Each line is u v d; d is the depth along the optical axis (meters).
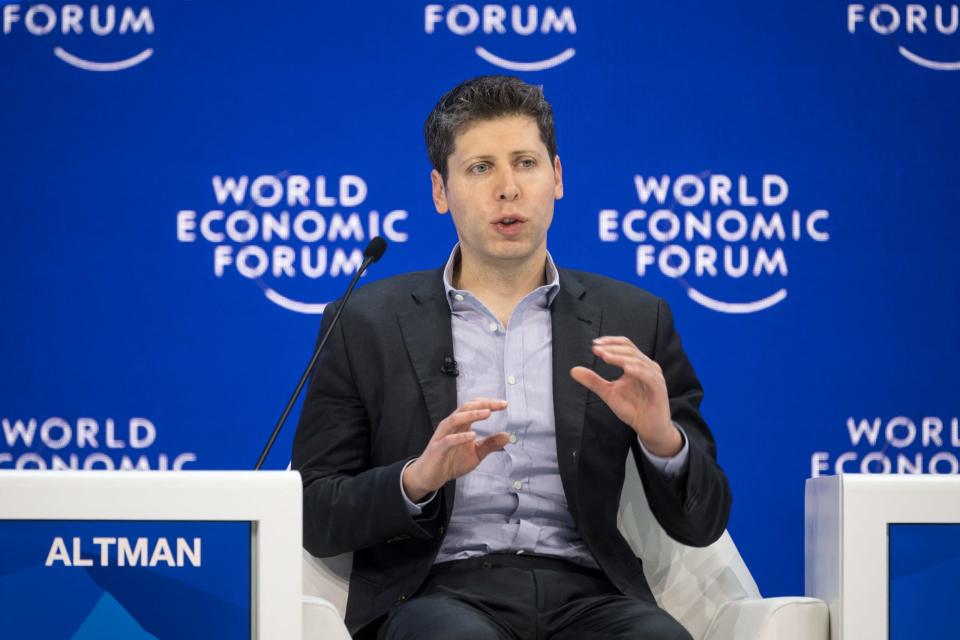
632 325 9.46
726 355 14.09
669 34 14.14
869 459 14.20
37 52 13.86
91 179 13.88
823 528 8.16
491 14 14.12
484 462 9.07
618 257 14.05
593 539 8.96
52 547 7.06
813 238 14.15
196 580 7.14
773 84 14.17
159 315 13.88
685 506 8.62
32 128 13.84
